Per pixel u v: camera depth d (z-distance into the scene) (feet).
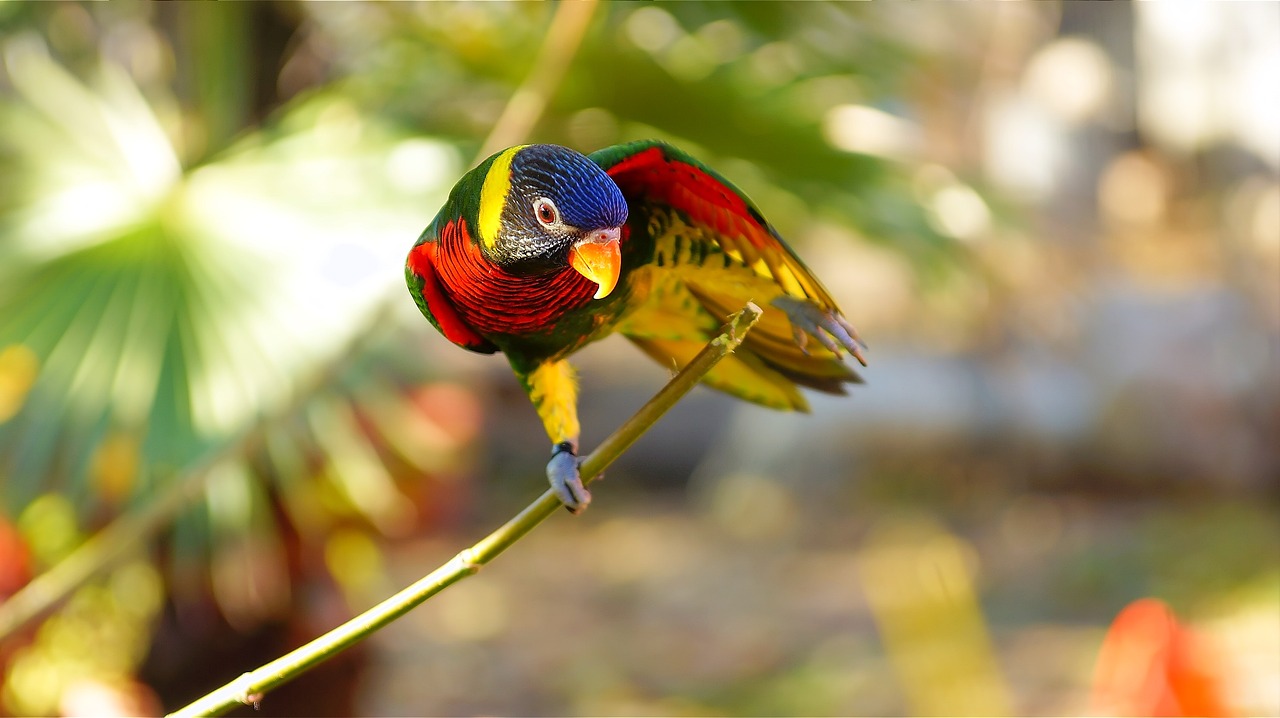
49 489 16.61
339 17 17.08
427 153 16.81
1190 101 39.68
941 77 19.83
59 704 16.84
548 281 15.94
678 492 43.65
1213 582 27.48
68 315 16.60
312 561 16.98
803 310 15.97
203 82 16.98
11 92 16.88
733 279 16.01
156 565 16.89
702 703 24.77
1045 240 35.60
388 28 16.96
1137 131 41.19
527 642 29.43
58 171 16.79
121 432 16.51
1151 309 36.11
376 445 16.83
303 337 16.60
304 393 16.52
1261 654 21.83
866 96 17.12
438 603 32.73
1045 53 41.11
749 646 27.99
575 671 27.12
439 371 16.98
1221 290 36.06
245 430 16.47
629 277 16.01
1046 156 39.81
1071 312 36.88
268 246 16.70
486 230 15.89
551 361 16.14
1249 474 34.65
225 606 16.97
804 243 17.95
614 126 16.96
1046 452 36.78
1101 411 36.04
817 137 16.97
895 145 17.19
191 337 16.58
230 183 16.78
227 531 16.62
